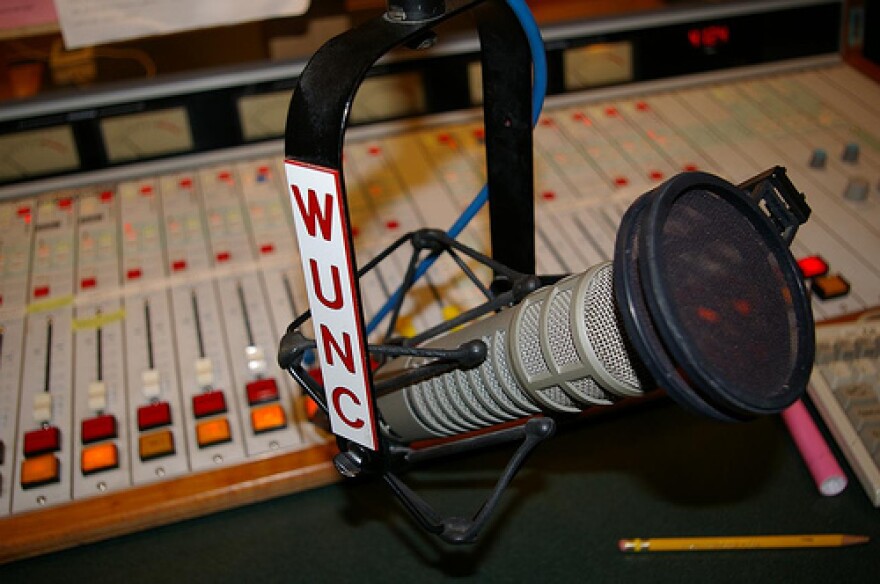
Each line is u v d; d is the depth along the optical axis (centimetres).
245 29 99
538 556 68
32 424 73
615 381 45
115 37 90
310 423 72
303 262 47
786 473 71
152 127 98
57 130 95
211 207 95
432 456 53
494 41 54
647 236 40
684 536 68
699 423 75
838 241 85
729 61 109
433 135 103
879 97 106
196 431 72
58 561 68
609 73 107
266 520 71
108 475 69
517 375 48
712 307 41
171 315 82
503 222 60
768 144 100
